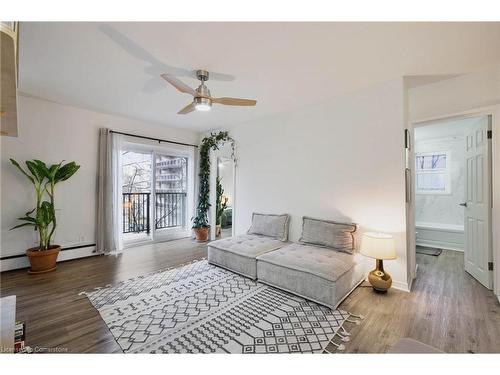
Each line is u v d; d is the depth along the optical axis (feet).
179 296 8.15
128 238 15.23
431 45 6.88
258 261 9.34
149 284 9.15
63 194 12.09
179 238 17.42
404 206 8.80
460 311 7.13
